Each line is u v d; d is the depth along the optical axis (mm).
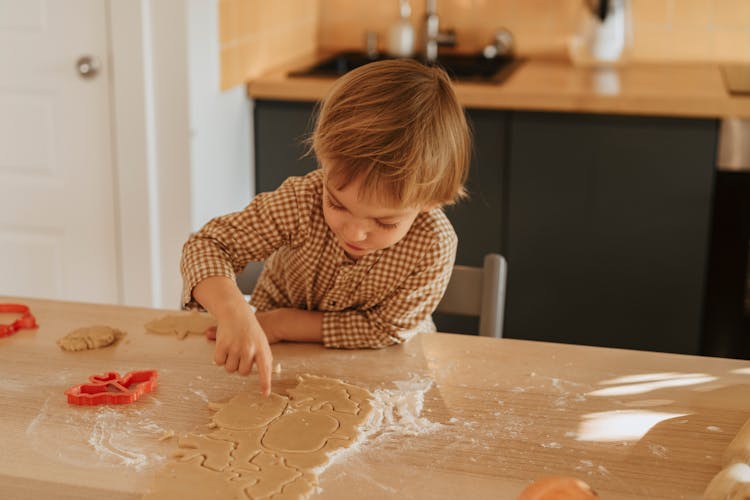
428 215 1274
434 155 1074
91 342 1183
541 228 2535
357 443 945
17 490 854
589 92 2422
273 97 2568
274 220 1293
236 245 1283
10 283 2559
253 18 2582
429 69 1142
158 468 893
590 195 2484
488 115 2486
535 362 1164
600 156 2451
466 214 2564
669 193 2443
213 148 2408
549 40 2971
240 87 2535
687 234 2461
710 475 903
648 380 1113
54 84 2365
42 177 2449
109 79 2316
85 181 2416
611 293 2549
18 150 2441
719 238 2484
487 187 2533
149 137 2318
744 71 2734
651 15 2887
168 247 2396
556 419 1008
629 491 871
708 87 2490
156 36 2250
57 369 1119
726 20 2844
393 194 1054
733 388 1095
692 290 2500
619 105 2393
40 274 2529
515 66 2836
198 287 1193
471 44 3031
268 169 2645
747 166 2395
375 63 1126
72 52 2322
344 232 1103
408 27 2965
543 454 933
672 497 863
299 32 2953
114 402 1028
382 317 1241
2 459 905
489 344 1226
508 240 2561
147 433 964
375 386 1091
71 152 2402
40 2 2312
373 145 1044
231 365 1082
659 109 2375
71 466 894
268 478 869
